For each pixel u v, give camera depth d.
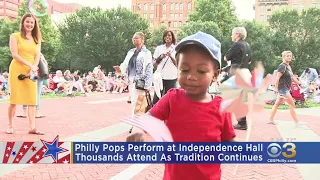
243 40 5.69
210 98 1.71
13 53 4.86
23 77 5.01
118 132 5.45
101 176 3.34
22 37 4.91
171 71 5.63
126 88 16.92
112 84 16.67
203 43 1.55
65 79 15.04
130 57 5.38
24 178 3.16
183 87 1.64
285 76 6.43
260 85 1.56
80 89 15.05
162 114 1.73
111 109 9.16
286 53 6.55
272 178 3.32
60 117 7.37
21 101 5.08
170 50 5.62
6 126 5.94
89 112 8.41
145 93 5.25
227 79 1.61
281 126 6.16
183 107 1.68
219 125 1.68
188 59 1.59
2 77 13.36
